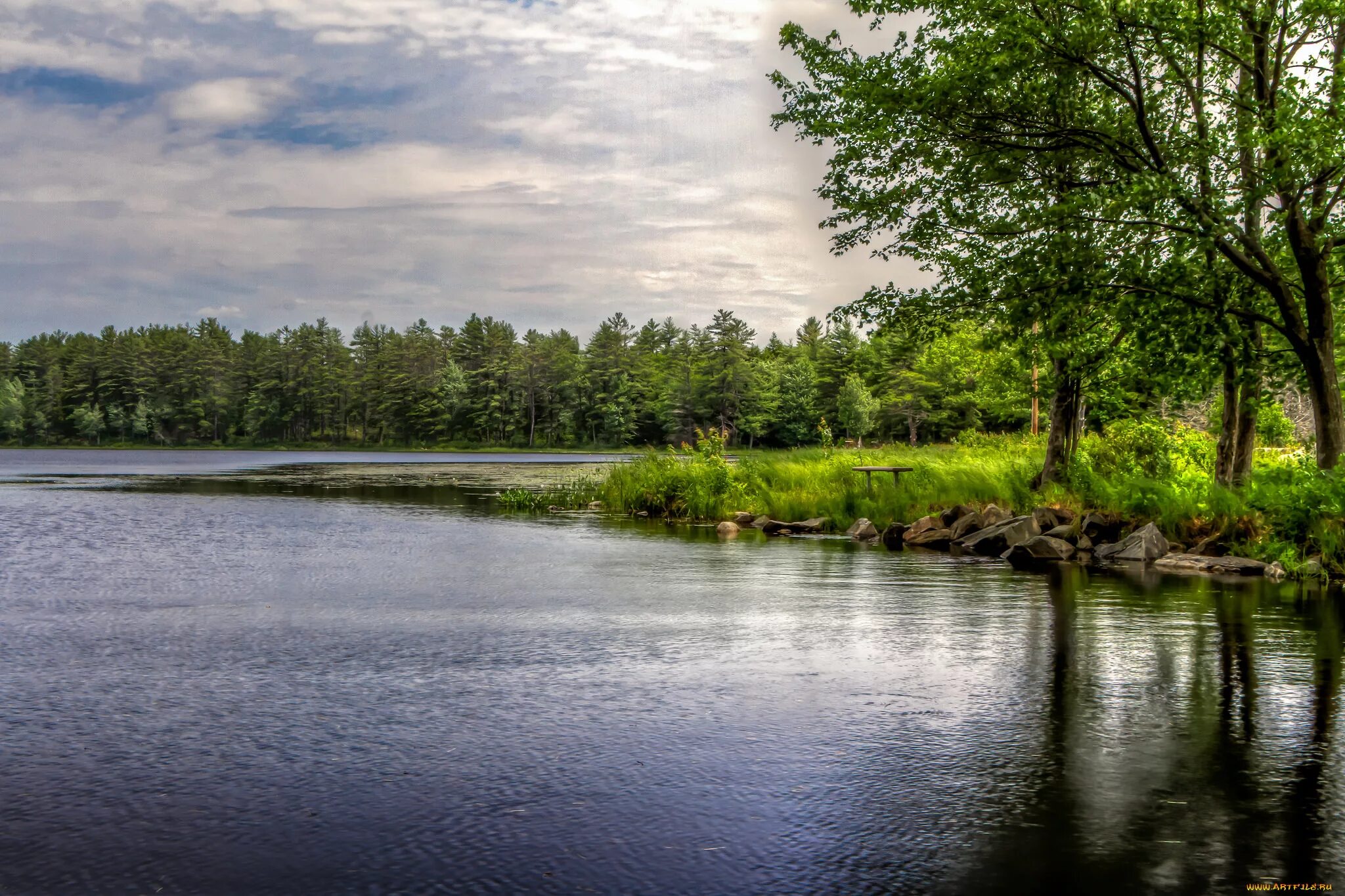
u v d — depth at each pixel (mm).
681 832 4473
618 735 5977
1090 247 16156
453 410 143500
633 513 26938
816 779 5184
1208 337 16812
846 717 6398
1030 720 6332
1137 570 14508
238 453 126750
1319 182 14836
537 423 143875
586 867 4094
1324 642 8922
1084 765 5430
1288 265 17625
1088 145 16484
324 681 7395
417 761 5461
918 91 16750
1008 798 4930
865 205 19781
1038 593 12016
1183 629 9570
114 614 10469
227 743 5801
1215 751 5695
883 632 9414
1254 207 15500
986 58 15750
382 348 170875
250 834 4434
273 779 5176
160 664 7953
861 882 3977
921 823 4598
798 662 8086
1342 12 14273
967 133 17109
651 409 134625
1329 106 14625
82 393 156000
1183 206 15062
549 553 16734
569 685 7277
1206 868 4137
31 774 5250
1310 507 14477
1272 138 13797
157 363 156625
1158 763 5465
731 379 123062
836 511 22453
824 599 11555
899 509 21359
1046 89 16281
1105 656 8320
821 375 128750
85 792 4973
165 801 4855
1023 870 4105
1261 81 15508
